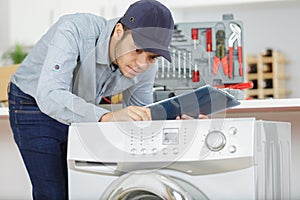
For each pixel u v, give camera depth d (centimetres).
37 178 209
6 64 366
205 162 179
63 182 208
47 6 383
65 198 209
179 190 180
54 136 204
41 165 206
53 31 203
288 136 218
